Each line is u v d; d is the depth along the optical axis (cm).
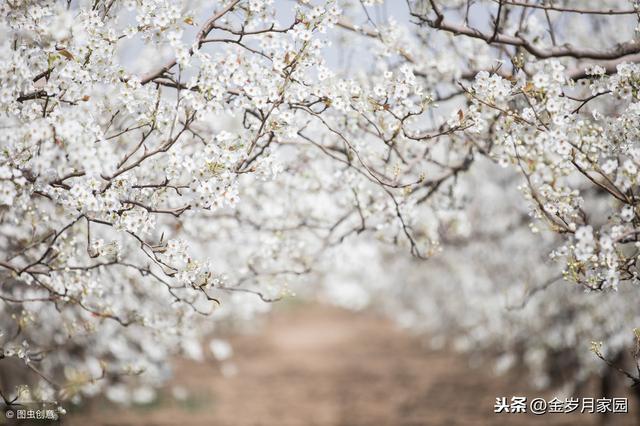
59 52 549
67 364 1237
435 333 3612
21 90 559
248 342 3853
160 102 598
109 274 883
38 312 947
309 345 4081
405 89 620
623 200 566
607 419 1620
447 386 2539
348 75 830
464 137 805
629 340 1274
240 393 2427
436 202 902
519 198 1582
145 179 670
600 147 579
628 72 576
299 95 593
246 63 596
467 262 2086
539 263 1580
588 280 560
